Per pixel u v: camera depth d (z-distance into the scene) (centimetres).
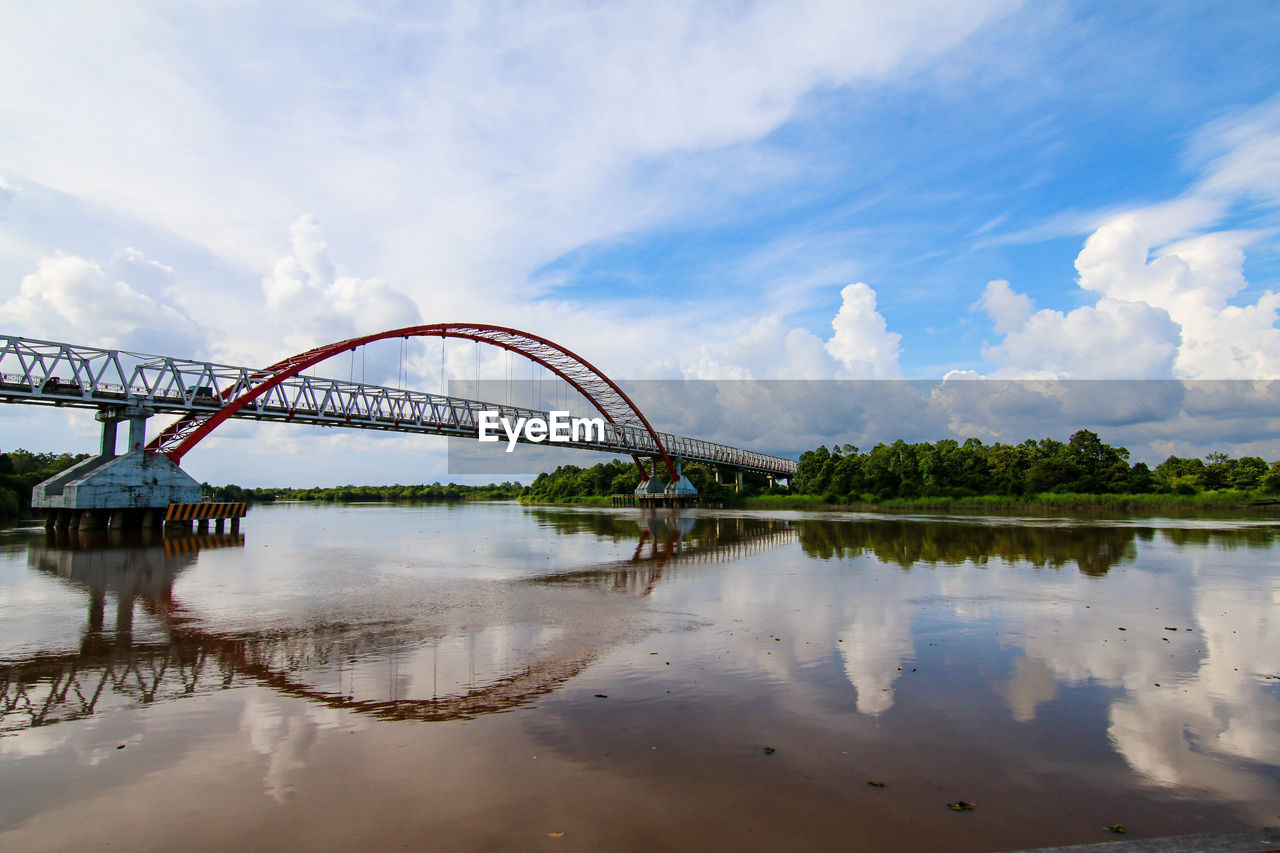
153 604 2120
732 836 736
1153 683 1284
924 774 894
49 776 894
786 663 1427
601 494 15912
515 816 784
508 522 7075
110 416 4484
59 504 4153
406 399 6481
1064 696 1209
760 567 3059
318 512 10625
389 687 1273
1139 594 2256
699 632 1728
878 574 2788
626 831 749
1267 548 3662
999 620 1855
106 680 1317
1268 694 1217
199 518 4659
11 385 3928
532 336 8306
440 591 2406
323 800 826
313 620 1884
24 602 2141
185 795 841
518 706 1163
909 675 1337
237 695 1227
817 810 795
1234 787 857
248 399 5009
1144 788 854
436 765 924
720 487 14275
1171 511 7994
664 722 1084
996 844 717
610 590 2428
